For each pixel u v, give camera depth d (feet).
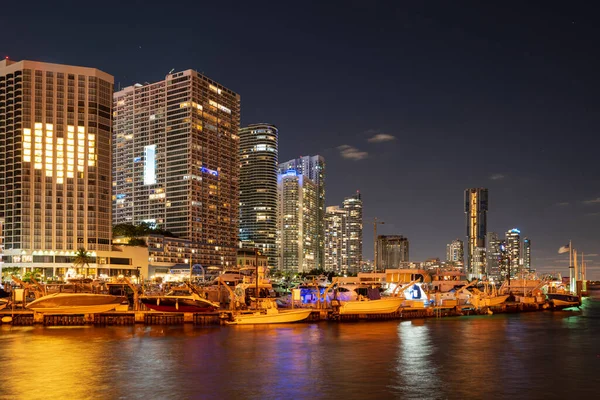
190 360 215.72
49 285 375.45
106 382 181.68
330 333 287.89
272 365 207.72
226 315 315.17
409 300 375.45
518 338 283.59
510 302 478.18
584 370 204.33
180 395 166.81
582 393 172.24
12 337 271.08
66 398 163.12
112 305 321.32
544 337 289.33
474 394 170.40
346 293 376.68
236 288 355.36
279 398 164.35
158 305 320.50
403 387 177.58
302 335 279.69
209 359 217.77
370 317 343.26
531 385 181.47
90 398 163.32
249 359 218.59
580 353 240.12
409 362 215.72
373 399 164.25
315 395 167.53
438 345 256.52
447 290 508.12
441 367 207.62
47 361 213.46
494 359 224.53
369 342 261.24
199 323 317.63
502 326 335.47
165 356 223.10
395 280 463.01
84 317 317.42
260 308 329.11
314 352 233.96
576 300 482.28
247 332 289.12
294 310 323.98
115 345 248.32
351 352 234.79
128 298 379.76
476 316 400.67
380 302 342.23
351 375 192.95
